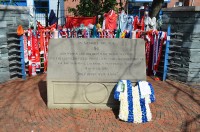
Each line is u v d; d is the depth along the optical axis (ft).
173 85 23.76
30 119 16.21
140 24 29.99
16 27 25.32
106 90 17.53
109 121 16.08
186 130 15.06
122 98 16.25
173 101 19.57
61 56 17.52
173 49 25.08
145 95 16.31
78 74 17.37
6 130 14.80
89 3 41.52
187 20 23.26
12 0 43.86
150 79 25.71
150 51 26.40
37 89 21.99
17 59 25.34
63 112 17.31
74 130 14.90
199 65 23.77
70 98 17.69
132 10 56.70
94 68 17.42
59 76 17.34
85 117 16.60
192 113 17.46
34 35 25.61
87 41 17.57
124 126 15.46
